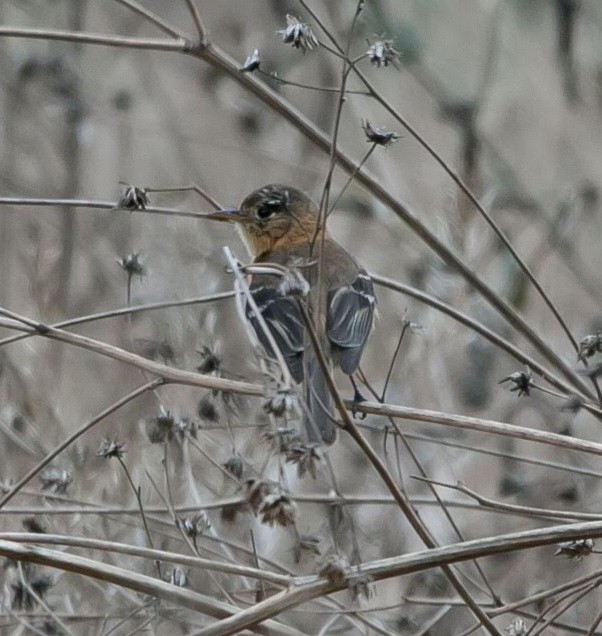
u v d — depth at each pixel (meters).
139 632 9.38
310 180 16.38
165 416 9.21
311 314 8.58
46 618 9.30
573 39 15.98
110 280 13.64
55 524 10.36
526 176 15.86
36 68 15.45
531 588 11.16
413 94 17.14
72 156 15.12
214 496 10.77
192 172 15.61
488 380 13.42
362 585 7.77
